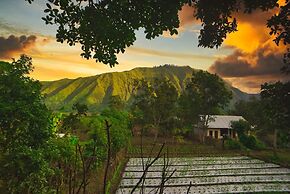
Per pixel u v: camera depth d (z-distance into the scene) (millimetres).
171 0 8891
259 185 25094
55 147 10055
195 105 75312
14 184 8430
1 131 8422
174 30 9344
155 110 67375
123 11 9008
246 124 71875
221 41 10938
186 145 61188
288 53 11750
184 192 21672
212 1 9953
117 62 9539
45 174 9508
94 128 22703
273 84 12859
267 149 59125
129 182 24672
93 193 16781
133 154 42312
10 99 8352
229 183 25547
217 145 64438
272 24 10406
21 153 8328
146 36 9344
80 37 9242
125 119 37531
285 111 12883
